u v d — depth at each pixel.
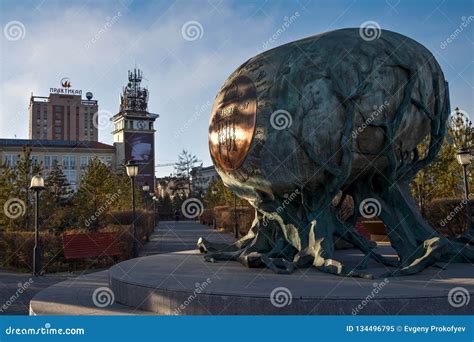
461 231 19.08
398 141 8.38
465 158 15.40
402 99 8.14
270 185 8.75
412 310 6.09
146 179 62.50
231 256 9.92
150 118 64.56
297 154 8.18
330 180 8.31
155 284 7.43
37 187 14.43
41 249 15.53
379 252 11.37
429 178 21.53
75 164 59.06
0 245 16.38
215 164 9.88
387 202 8.85
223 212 33.91
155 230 37.81
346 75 8.00
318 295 6.26
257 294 6.43
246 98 8.77
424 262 7.67
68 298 8.61
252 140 8.59
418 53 8.45
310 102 8.05
